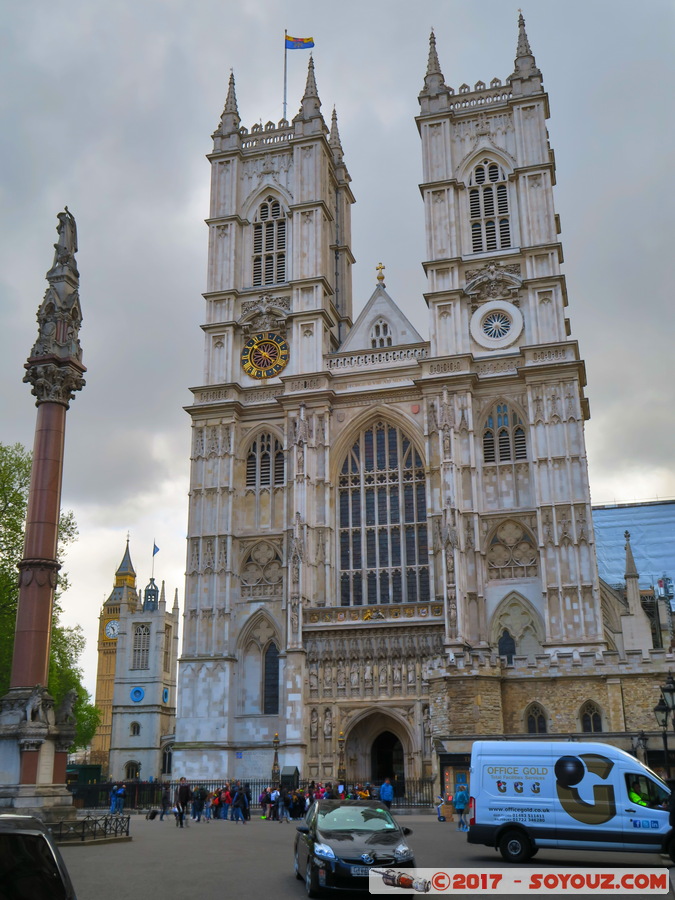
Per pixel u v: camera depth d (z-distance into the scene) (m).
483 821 29.00
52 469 40.09
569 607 67.31
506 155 81.44
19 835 13.02
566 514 69.50
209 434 80.00
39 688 36.84
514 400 74.62
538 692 54.34
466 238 80.25
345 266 95.19
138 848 33.56
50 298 42.69
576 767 28.75
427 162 82.88
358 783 64.19
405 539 74.44
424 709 64.81
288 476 77.12
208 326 83.25
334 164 97.75
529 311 76.19
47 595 38.56
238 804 55.28
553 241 77.25
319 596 72.69
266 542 77.12
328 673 67.44
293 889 22.91
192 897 21.31
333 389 78.44
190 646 74.62
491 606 70.38
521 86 82.88
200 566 76.50
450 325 77.19
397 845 22.45
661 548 115.31
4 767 35.81
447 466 70.88
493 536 72.25
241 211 87.56
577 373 72.56
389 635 67.06
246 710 73.62
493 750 29.80
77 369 42.25
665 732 37.78
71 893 12.98
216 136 90.19
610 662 53.53
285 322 82.06
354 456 77.75
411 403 76.75
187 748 72.00
